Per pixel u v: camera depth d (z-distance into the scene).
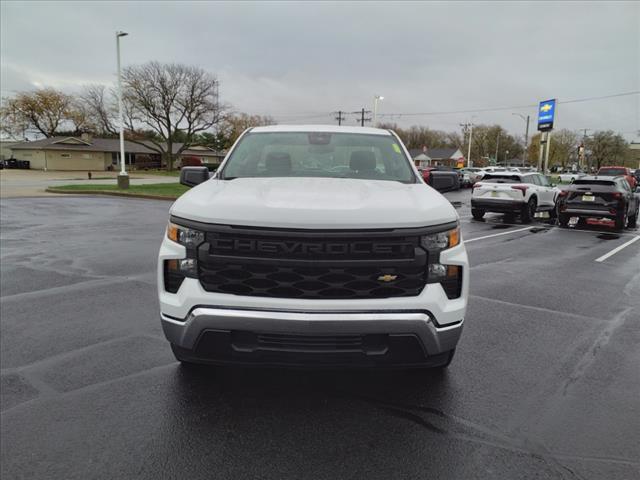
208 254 2.46
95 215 14.21
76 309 4.81
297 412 2.81
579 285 6.31
